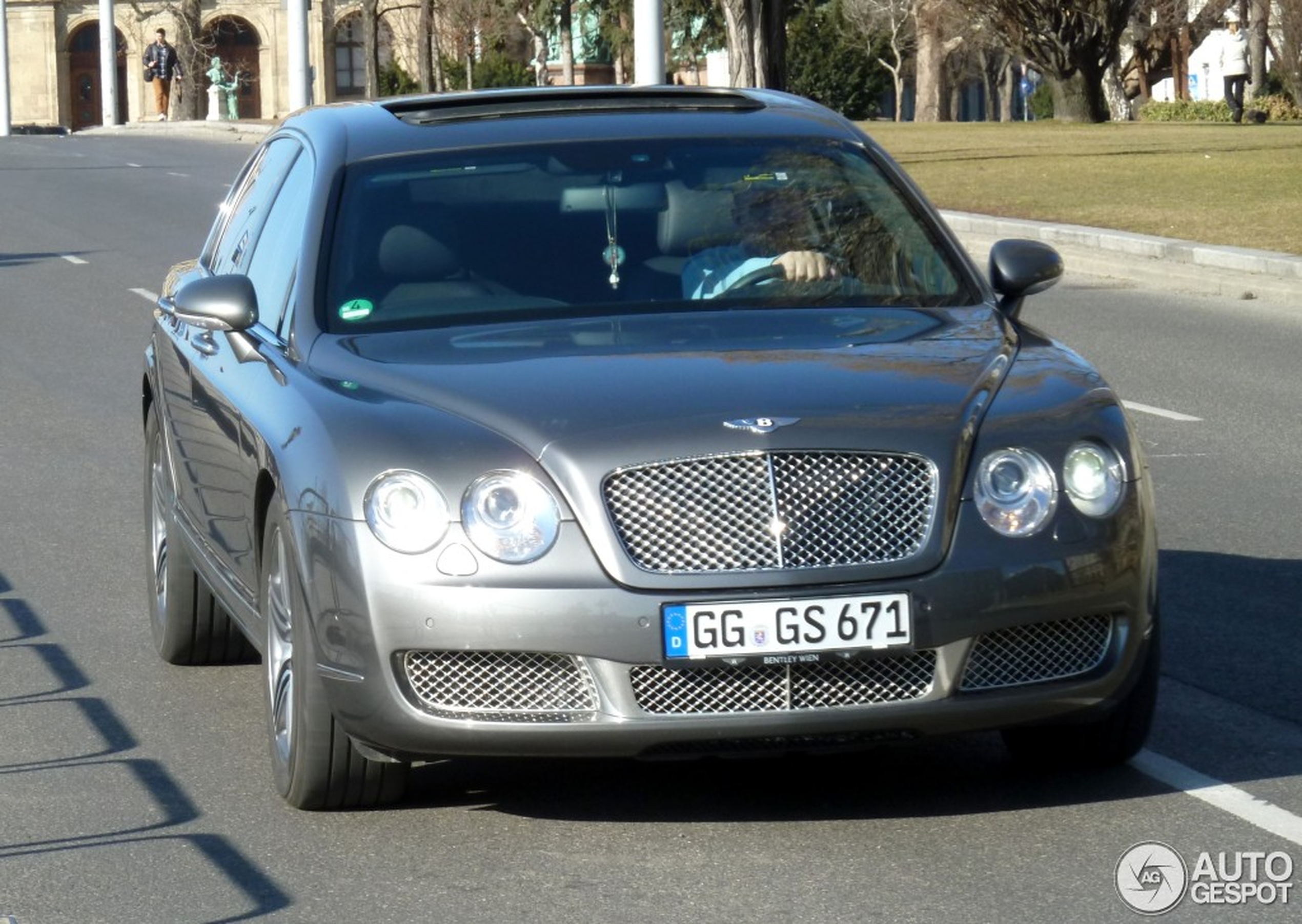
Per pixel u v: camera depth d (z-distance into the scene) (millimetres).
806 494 8422
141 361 26438
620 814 9141
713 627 8281
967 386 8953
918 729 8500
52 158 70812
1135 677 8914
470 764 9914
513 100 11875
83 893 8328
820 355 9273
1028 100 138250
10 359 26781
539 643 8289
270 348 10219
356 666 8508
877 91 114438
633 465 8398
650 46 46062
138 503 17516
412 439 8609
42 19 152500
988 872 8289
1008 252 10961
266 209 11797
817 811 9109
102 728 10867
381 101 12070
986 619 8453
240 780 9844
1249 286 30453
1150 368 23641
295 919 7996
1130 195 42594
